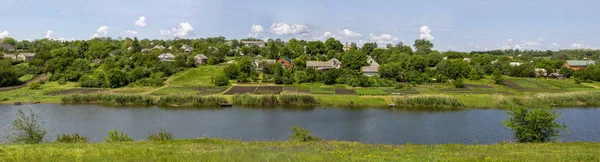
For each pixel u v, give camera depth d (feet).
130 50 642.63
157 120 240.32
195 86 392.06
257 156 96.02
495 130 208.85
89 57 574.56
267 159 91.40
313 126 222.48
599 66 484.33
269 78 426.51
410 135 199.72
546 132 145.79
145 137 197.06
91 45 646.33
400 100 292.61
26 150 104.99
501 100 289.53
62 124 226.58
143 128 217.97
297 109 280.31
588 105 288.10
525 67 484.33
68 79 416.67
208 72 463.83
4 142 172.76
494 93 335.06
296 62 519.60
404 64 501.97
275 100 299.58
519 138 152.35
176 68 481.87
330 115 255.91
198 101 298.76
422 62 472.44
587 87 386.11
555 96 296.92
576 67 577.43
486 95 319.47
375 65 497.87
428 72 451.94
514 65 507.30
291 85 398.21
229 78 440.04
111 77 385.50
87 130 212.02
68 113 262.26
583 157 94.84
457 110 273.54
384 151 109.81
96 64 499.92
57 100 313.12
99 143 129.70
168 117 250.37
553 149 114.83
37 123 227.81
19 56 561.02
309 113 263.49
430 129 212.84
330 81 404.57
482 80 436.35
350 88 377.91
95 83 389.60
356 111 270.87
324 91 351.46
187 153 103.04
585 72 428.56
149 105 298.97
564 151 109.09
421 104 289.74
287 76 424.46
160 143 132.98
